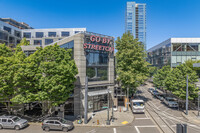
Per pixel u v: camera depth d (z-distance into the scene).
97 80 26.98
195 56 49.19
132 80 28.66
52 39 53.75
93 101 26.73
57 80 18.42
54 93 18.48
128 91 32.62
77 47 24.44
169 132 17.92
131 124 21.33
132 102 28.08
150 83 74.31
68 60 20.53
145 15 133.62
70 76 19.77
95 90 26.73
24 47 29.47
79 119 22.52
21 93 19.30
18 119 20.31
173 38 50.19
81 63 24.36
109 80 28.59
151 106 31.34
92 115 24.84
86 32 25.19
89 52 25.78
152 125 20.92
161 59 60.75
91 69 26.09
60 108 24.72
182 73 27.41
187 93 24.75
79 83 24.34
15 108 25.12
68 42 25.91
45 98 18.55
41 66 18.89
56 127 18.75
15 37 56.47
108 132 18.52
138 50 31.33
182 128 7.22
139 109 26.19
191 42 49.44
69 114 25.25
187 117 23.42
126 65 30.89
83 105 24.45
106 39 27.47
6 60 19.11
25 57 20.94
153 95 43.88
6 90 19.70
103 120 22.80
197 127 19.58
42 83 18.16
